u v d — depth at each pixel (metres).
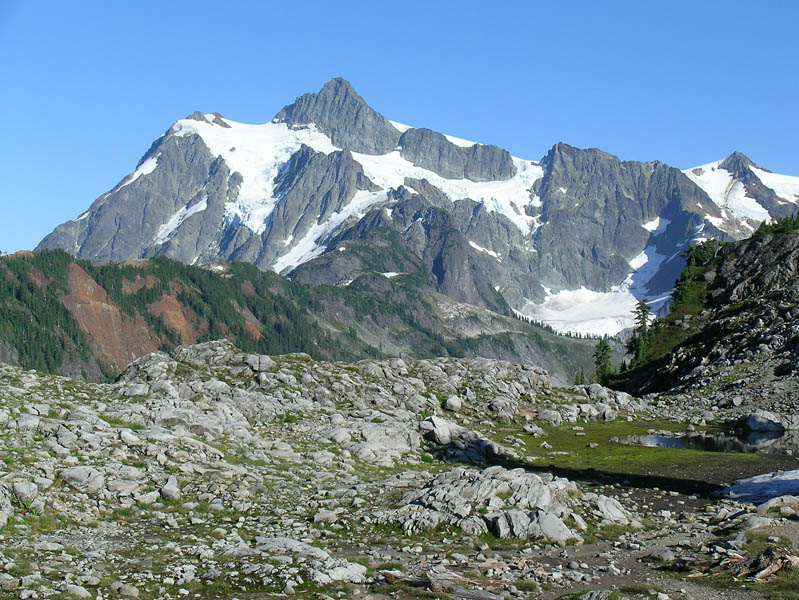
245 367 86.25
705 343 163.50
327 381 87.62
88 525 34.28
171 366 83.94
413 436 69.50
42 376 67.00
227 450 53.31
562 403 108.94
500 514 39.09
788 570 30.27
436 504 40.47
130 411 56.62
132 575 27.64
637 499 51.31
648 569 32.28
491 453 71.00
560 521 38.16
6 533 31.09
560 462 69.75
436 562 32.34
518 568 31.91
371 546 35.34
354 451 61.09
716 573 30.81
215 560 30.28
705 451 78.25
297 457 55.75
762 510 43.44
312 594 26.73
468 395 98.00
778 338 139.75
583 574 30.94
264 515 39.72
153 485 40.97
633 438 90.12
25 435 43.66
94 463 41.75
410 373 102.19
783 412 105.88
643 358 192.25
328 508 41.66
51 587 25.06
